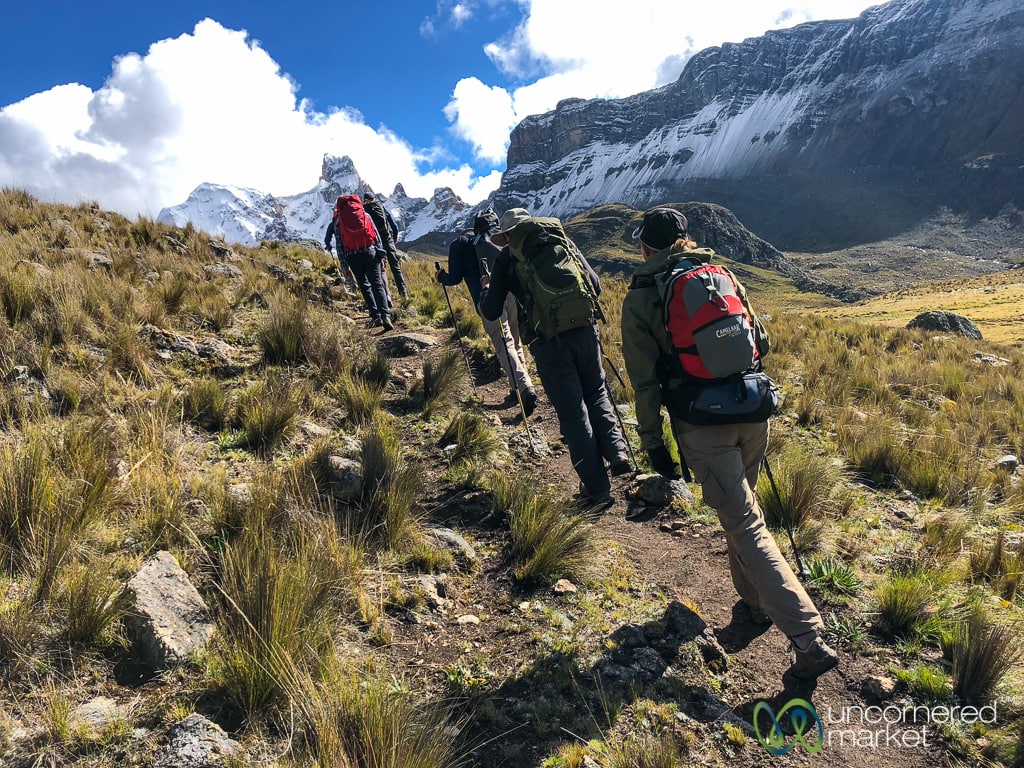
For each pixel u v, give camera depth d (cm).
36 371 522
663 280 318
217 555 352
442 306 1114
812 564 408
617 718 287
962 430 743
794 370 987
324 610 314
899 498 547
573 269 427
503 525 450
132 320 661
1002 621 349
